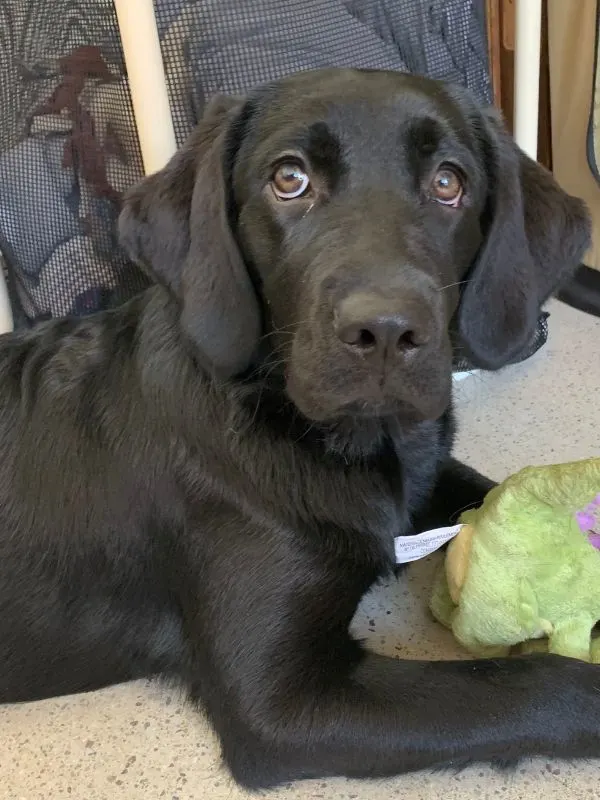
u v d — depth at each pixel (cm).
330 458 46
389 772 42
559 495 44
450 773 44
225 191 45
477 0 67
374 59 63
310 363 41
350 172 43
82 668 50
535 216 50
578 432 67
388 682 43
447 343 42
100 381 49
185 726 48
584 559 44
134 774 46
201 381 47
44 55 59
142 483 47
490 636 46
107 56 57
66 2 57
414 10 64
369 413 42
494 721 41
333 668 43
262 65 59
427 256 42
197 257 46
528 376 74
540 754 42
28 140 61
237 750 44
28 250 65
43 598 48
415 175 44
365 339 38
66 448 48
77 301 65
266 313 46
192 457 46
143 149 57
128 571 48
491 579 45
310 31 60
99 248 63
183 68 58
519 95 71
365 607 54
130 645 50
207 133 47
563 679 42
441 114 45
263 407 46
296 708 42
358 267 40
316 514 45
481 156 48
